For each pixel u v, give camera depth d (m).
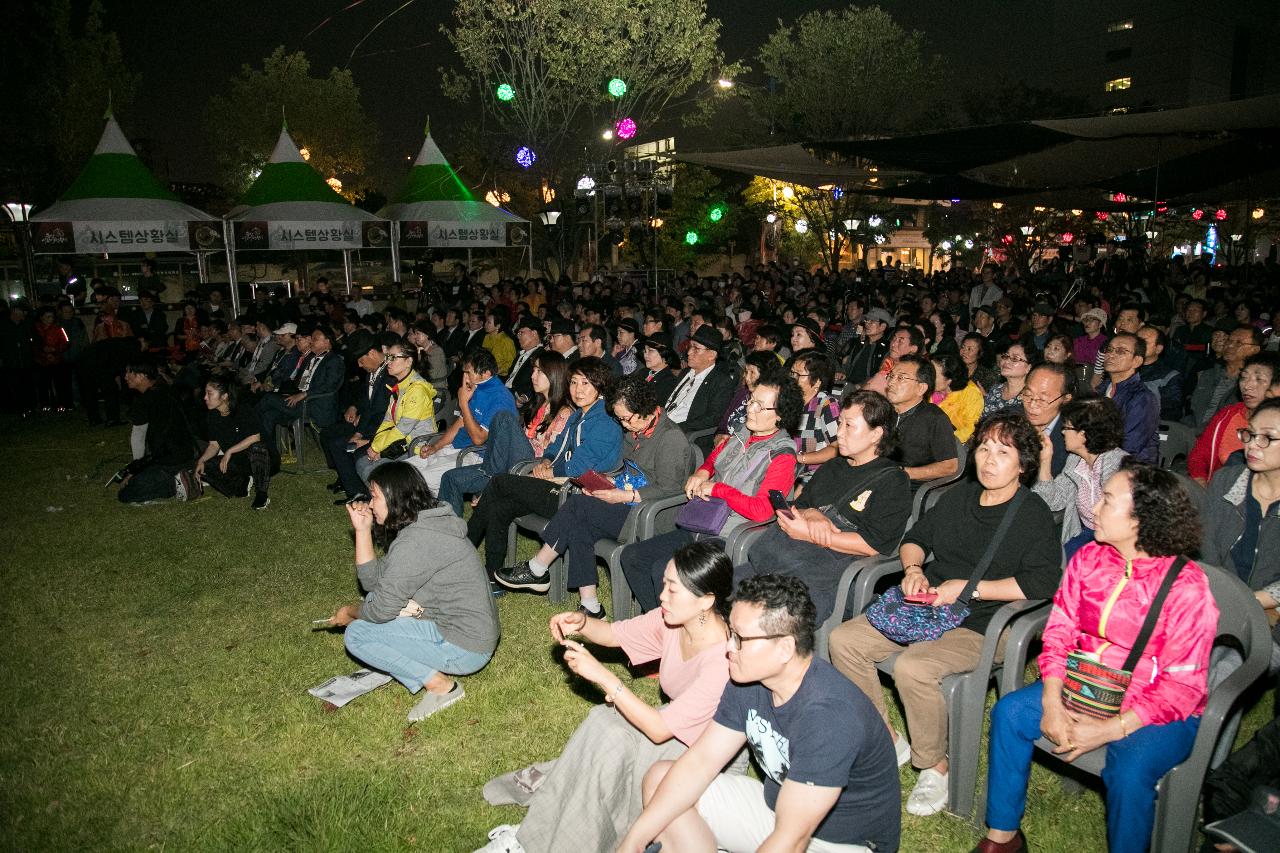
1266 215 31.59
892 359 6.34
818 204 27.69
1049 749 3.00
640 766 2.98
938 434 5.11
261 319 12.02
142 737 4.02
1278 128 10.37
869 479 4.03
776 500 4.14
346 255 21.42
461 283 20.31
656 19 22.97
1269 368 4.59
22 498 8.15
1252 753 2.86
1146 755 2.80
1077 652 3.05
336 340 11.20
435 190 17.59
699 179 38.97
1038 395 4.62
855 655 3.63
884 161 14.19
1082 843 3.23
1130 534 2.95
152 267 17.42
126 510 7.71
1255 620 2.96
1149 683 2.89
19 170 22.27
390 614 4.14
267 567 6.20
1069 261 26.31
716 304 15.44
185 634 5.12
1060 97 30.69
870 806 2.58
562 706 4.25
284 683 4.52
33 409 12.76
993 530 3.53
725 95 26.03
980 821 3.36
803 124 26.45
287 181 15.52
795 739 2.48
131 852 3.26
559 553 5.20
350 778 3.68
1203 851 2.93
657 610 3.48
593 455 5.36
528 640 4.97
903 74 25.66
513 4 23.14
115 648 4.95
